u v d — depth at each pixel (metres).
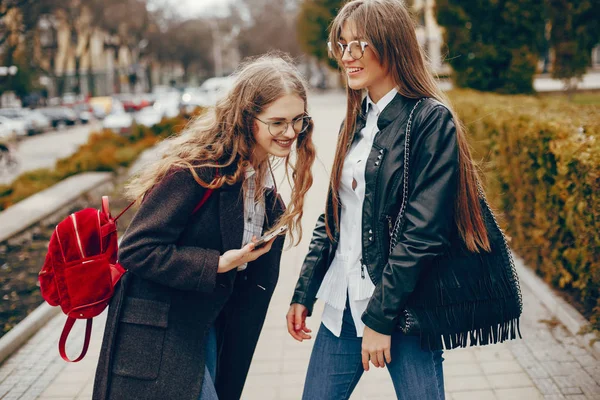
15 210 9.26
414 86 2.04
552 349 3.84
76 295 2.00
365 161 2.11
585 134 4.12
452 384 3.48
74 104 44.03
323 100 41.84
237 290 2.31
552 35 13.62
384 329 1.93
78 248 2.00
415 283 1.89
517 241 5.71
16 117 32.56
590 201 3.86
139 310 2.02
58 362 4.05
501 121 5.94
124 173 14.03
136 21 58.28
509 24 12.27
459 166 1.97
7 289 5.87
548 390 3.35
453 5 12.30
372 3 2.02
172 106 30.31
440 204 1.89
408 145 1.97
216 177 2.01
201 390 2.03
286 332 4.32
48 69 51.06
